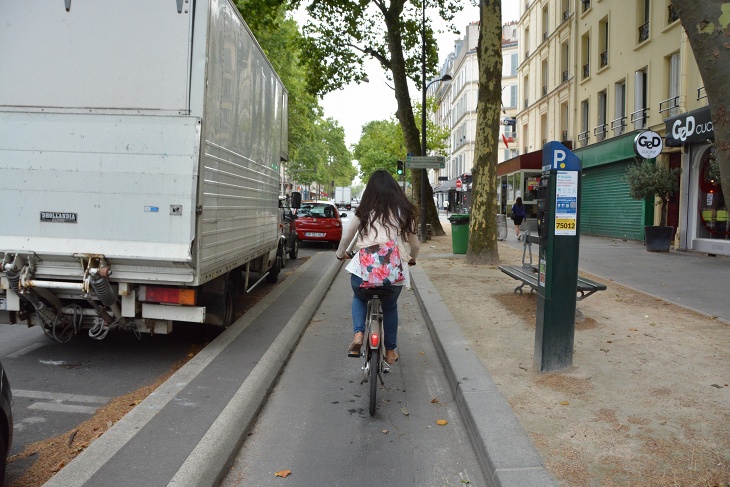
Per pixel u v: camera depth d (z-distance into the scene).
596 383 4.96
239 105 7.09
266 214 9.27
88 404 4.94
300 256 17.70
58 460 3.85
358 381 5.66
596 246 18.16
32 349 6.61
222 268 6.54
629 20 20.52
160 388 4.97
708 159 15.71
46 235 5.66
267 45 31.02
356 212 4.88
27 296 5.73
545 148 5.30
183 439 3.92
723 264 13.09
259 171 8.50
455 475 3.76
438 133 42.00
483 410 4.32
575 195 5.21
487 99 12.72
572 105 25.81
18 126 5.66
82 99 5.75
